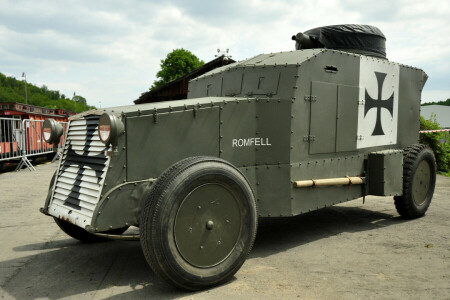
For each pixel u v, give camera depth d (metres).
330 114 4.83
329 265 3.91
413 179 5.75
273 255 4.25
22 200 7.49
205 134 3.85
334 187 4.94
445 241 4.70
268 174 4.27
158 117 3.57
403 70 6.07
